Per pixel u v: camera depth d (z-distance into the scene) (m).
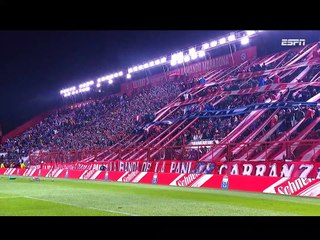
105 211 14.18
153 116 47.97
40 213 13.70
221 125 36.91
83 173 38.72
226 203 16.62
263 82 38.94
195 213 13.68
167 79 55.69
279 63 41.38
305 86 35.00
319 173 21.00
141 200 17.92
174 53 53.56
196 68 52.22
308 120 30.73
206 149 34.12
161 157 38.00
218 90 43.59
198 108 42.53
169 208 15.04
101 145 49.12
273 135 31.33
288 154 24.59
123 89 63.28
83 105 65.19
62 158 46.44
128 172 33.25
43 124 67.06
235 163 26.08
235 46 47.12
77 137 55.88
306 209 14.75
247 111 36.59
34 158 51.53
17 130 72.12
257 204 16.27
